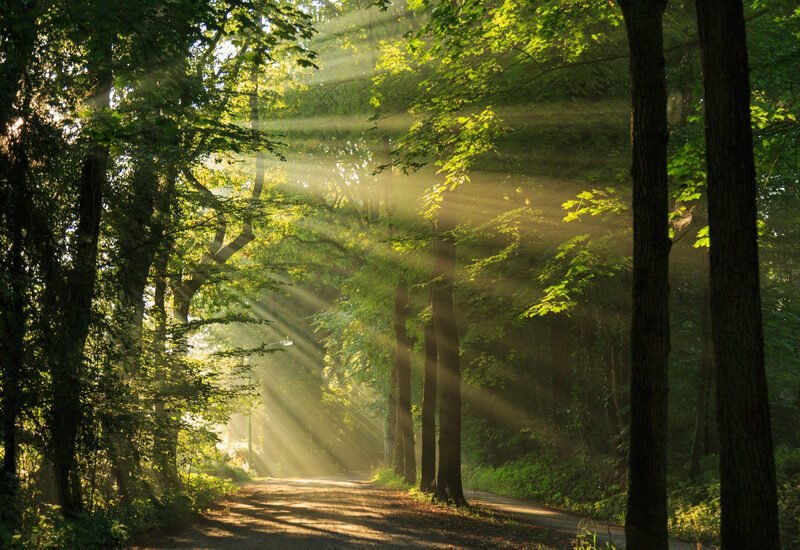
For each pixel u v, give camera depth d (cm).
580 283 1714
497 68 1399
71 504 1284
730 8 733
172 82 1416
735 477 696
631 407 821
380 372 3728
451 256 2108
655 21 833
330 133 2970
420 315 2409
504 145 1902
